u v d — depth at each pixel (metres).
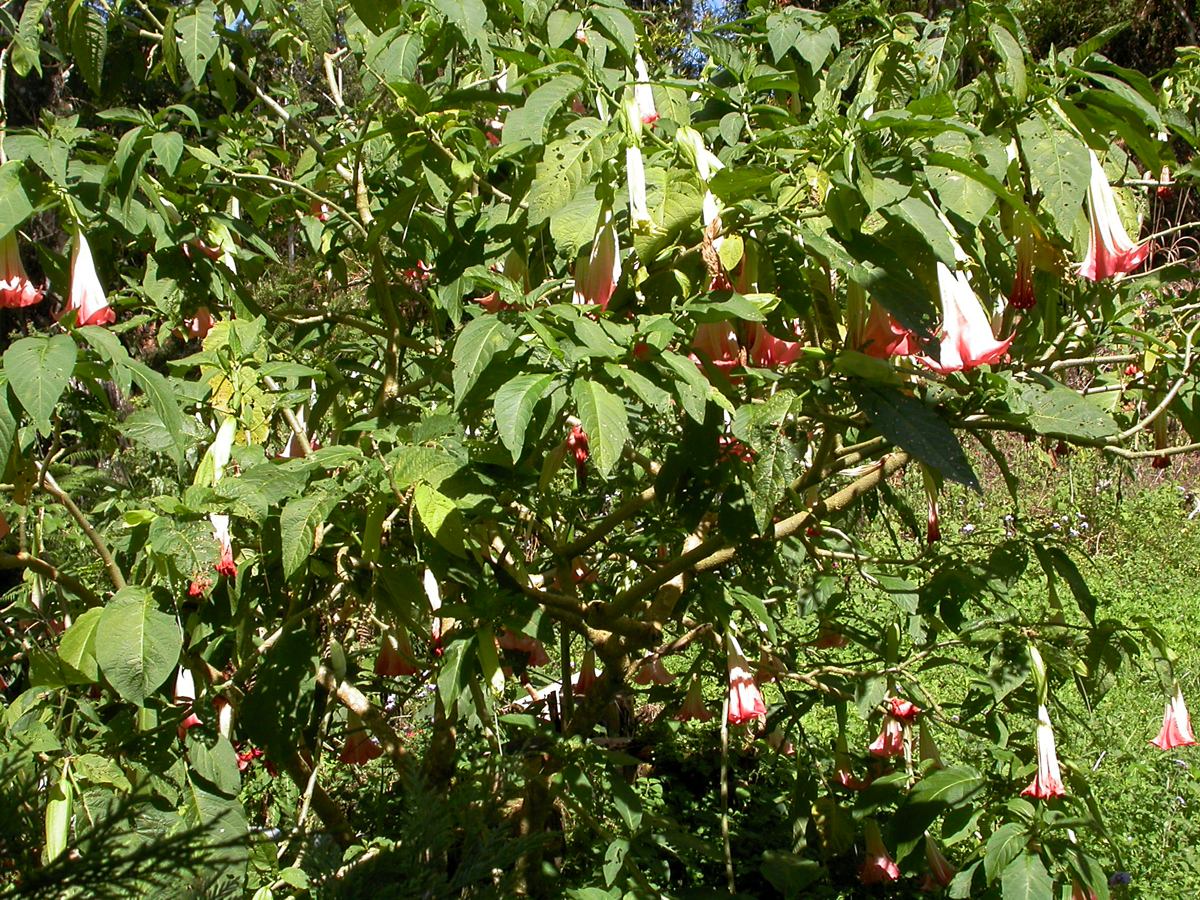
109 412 2.53
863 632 3.28
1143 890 3.36
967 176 1.72
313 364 2.67
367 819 3.03
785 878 2.93
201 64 2.37
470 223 2.55
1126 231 2.05
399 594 2.10
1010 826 2.42
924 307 1.72
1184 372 2.23
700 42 2.62
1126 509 7.98
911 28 2.26
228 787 1.99
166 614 1.76
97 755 1.75
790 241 1.92
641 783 3.96
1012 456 8.40
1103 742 4.09
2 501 2.43
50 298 5.04
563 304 1.77
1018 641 2.62
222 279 2.57
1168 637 6.14
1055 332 2.28
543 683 4.24
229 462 2.13
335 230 2.97
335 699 2.74
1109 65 1.94
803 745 3.36
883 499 3.24
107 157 2.41
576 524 3.08
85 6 2.45
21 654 2.46
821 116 1.89
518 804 2.85
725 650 2.75
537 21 2.35
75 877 1.09
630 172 1.79
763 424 1.84
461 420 2.24
